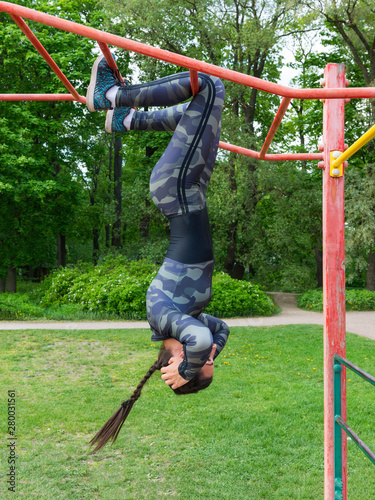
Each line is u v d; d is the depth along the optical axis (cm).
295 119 2514
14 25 1725
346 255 1623
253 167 1978
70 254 3347
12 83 1908
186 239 185
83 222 2578
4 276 2005
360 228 1572
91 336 1123
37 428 575
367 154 2053
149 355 952
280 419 609
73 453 512
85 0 2022
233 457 508
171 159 183
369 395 705
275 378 796
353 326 1374
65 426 580
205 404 666
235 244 2162
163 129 196
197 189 186
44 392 706
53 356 928
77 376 798
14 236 1955
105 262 1828
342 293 306
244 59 2058
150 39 1789
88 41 1831
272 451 521
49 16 164
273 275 2262
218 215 1838
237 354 970
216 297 1549
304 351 1000
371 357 940
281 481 457
